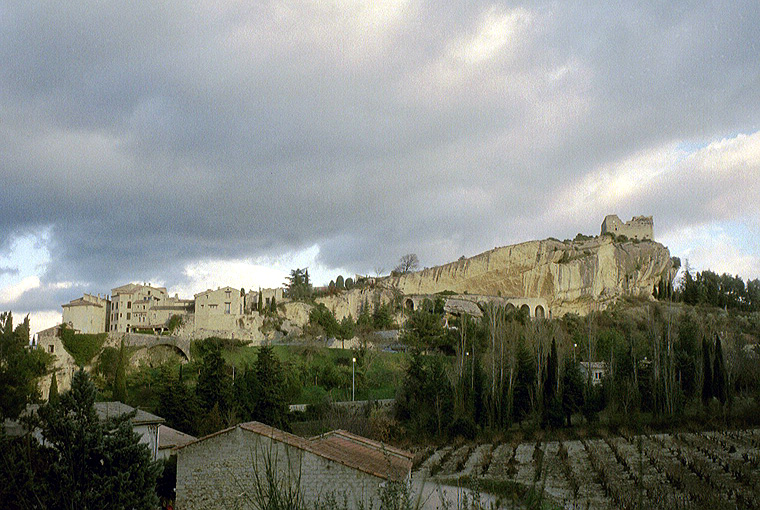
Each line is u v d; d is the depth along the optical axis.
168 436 47.44
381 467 30.72
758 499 32.47
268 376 68.69
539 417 67.00
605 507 34.75
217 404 63.91
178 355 108.62
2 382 26.25
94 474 26.03
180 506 30.23
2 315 27.88
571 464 49.50
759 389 75.88
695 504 30.66
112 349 102.12
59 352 101.00
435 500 26.33
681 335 91.50
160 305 129.00
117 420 28.84
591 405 69.00
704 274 165.62
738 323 125.88
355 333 125.19
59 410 27.23
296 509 13.17
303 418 73.25
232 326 118.31
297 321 139.00
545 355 73.06
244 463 30.06
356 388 91.50
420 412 68.56
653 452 50.50
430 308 140.50
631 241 174.12
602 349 100.81
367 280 191.38
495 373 72.19
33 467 24.72
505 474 45.81
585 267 164.25
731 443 55.81
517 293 170.75
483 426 68.50
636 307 146.25
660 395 69.25
